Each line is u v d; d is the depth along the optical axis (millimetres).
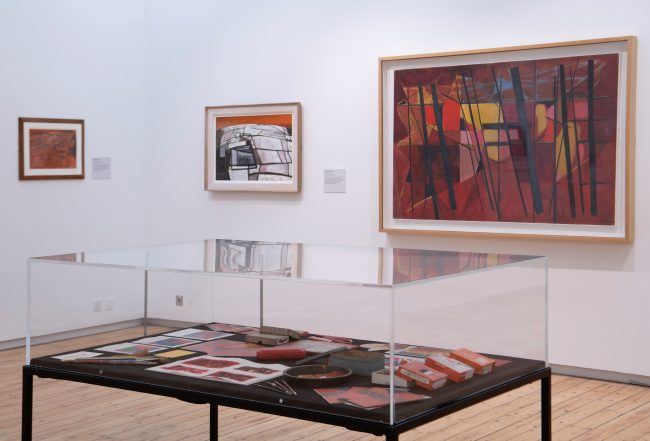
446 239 7133
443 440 4973
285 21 7902
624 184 6320
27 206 7773
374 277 3119
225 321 3607
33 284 3865
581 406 5746
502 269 3455
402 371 2949
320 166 7746
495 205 6848
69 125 8086
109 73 8453
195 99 8477
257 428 5230
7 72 7598
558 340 6672
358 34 7496
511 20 6750
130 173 8688
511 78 6723
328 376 3139
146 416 5496
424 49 7160
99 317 3744
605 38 6297
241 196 8250
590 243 6492
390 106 7289
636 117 6273
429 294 3072
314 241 7828
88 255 4004
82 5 8203
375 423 2924
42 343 3846
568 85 6492
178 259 3826
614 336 6430
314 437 5039
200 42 8422
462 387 3227
